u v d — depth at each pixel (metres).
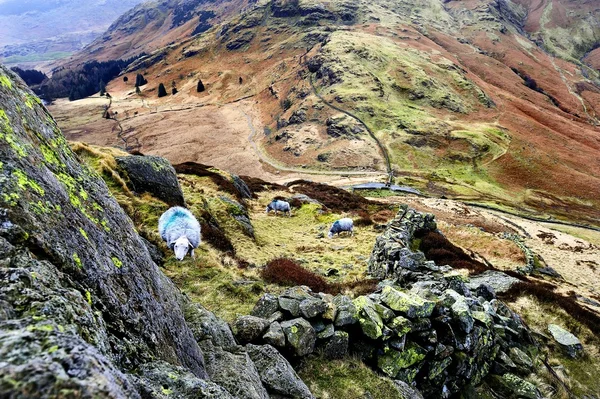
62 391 2.07
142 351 4.46
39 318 2.71
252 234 27.61
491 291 17.73
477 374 12.49
